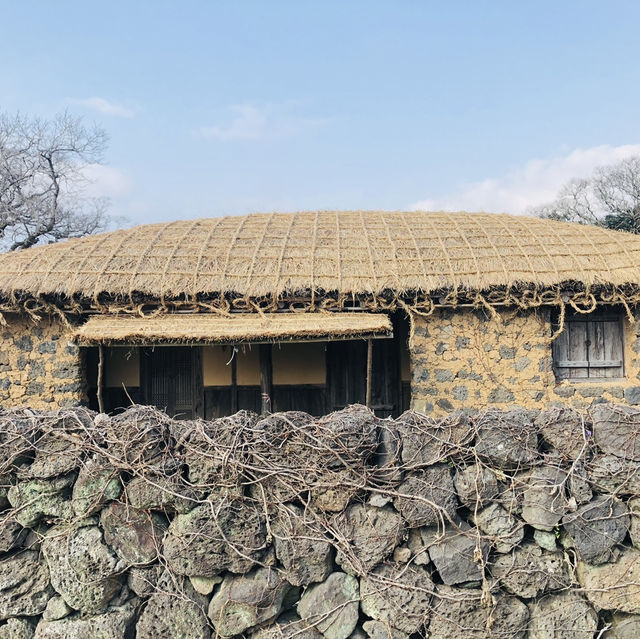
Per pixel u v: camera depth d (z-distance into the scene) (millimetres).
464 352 9094
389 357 10070
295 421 4086
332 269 9344
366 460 4078
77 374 9016
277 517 4020
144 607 4031
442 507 3990
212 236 10664
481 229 10758
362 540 3994
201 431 4047
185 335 7988
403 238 10375
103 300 8859
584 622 4023
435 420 4254
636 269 8961
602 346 9328
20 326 9023
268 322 8539
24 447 4094
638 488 4078
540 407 8953
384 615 3953
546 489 4066
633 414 4176
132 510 4031
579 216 36156
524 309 9016
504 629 3982
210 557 3947
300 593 4109
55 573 3996
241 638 3973
